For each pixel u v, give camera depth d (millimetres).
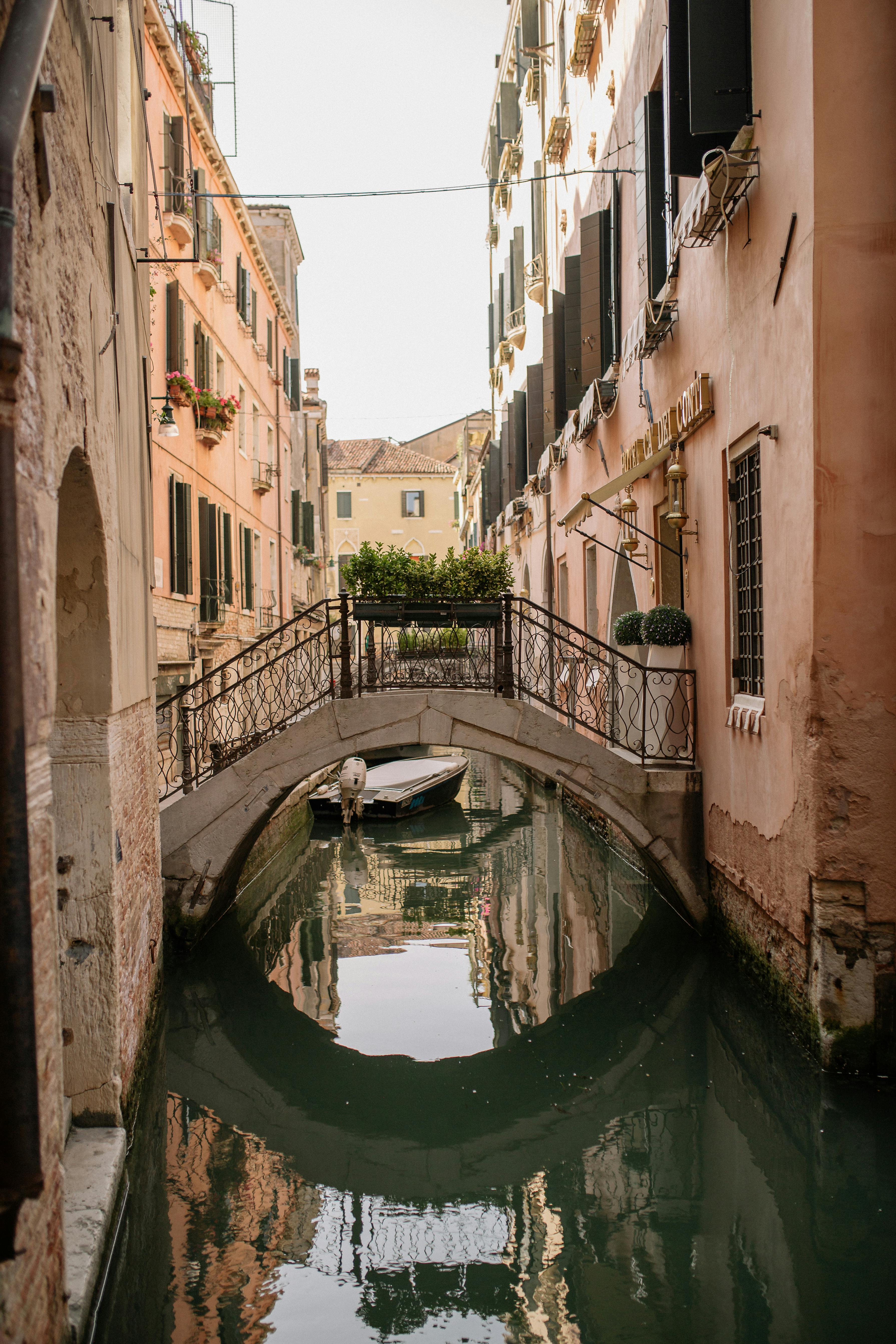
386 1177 5371
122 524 5965
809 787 6031
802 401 6055
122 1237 4703
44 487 3240
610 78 12375
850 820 5875
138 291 7648
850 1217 4719
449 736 9211
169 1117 6191
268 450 24141
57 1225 3176
